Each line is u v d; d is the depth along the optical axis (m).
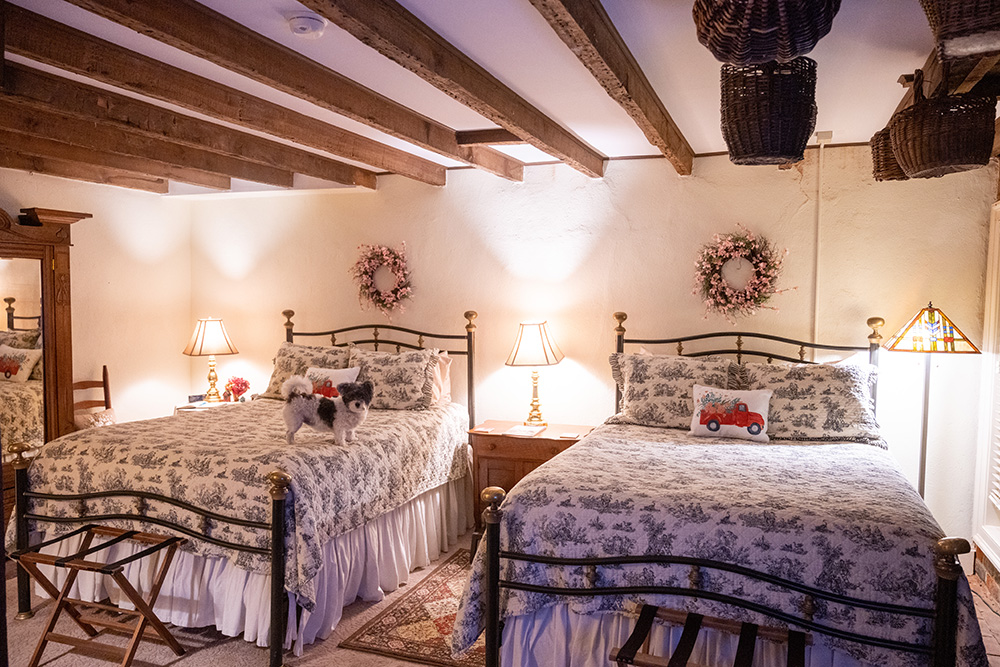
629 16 2.44
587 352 4.94
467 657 3.11
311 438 3.69
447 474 4.46
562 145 3.98
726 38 1.76
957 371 4.18
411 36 2.41
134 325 5.61
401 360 4.73
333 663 3.05
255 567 3.08
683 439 3.77
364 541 3.64
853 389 3.89
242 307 5.89
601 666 2.61
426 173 4.96
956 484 4.20
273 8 2.36
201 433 3.74
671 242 4.71
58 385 4.84
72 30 2.55
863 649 2.29
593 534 2.59
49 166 4.61
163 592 3.31
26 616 3.45
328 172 4.91
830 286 4.39
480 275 5.18
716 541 2.45
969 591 2.22
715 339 4.64
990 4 1.46
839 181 4.35
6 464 4.55
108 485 3.35
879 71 2.99
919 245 4.23
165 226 5.82
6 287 4.54
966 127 2.39
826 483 2.88
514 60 2.83
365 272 5.34
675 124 3.87
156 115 3.62
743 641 2.27
